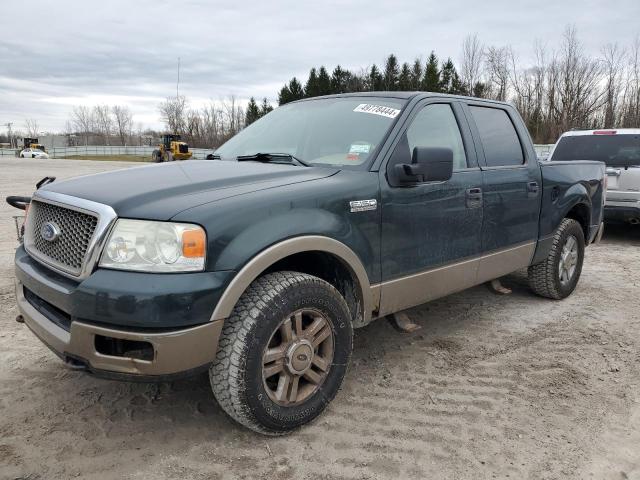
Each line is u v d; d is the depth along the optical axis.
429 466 2.58
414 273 3.41
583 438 2.83
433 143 3.64
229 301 2.42
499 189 4.06
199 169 3.13
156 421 2.92
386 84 47.50
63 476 2.46
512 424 2.95
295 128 3.80
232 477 2.48
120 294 2.27
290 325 2.70
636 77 33.97
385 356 3.84
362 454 2.66
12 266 6.02
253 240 2.50
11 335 4.03
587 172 5.43
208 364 2.45
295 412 2.77
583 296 5.39
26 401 3.10
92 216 2.46
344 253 2.89
